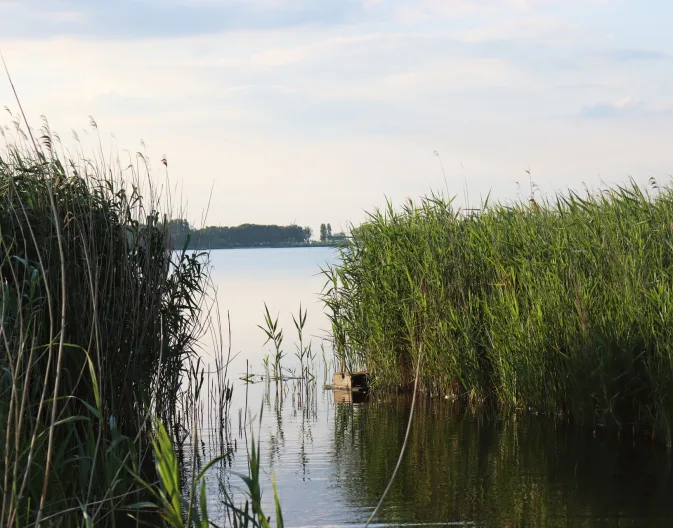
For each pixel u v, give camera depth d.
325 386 13.06
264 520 4.51
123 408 8.21
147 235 8.95
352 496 7.22
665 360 8.54
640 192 10.86
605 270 10.01
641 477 7.56
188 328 10.07
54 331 7.23
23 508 5.11
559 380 9.83
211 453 8.97
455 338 11.33
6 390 5.67
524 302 10.48
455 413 10.72
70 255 7.80
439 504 6.93
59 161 8.10
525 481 7.55
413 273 12.10
